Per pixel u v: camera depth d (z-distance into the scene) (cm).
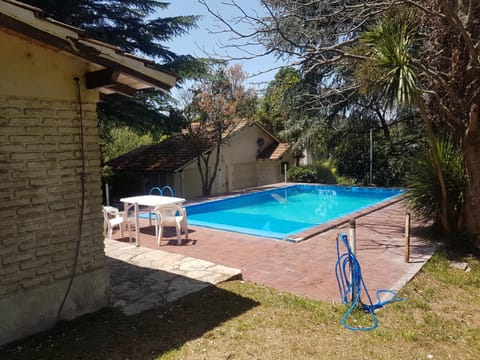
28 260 385
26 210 380
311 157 2730
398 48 610
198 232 934
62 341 378
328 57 1156
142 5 1830
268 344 371
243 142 2209
